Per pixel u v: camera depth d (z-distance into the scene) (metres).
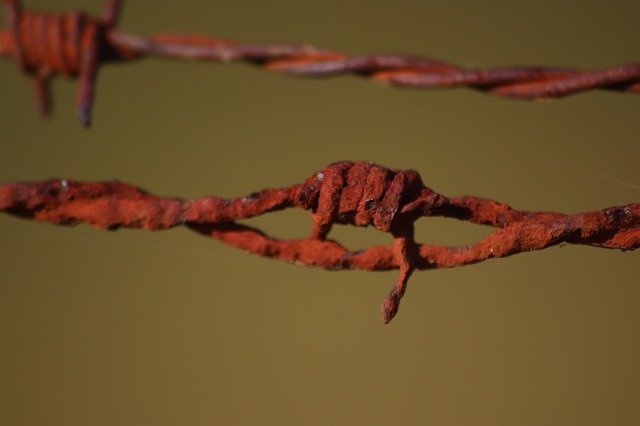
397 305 0.35
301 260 0.36
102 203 0.36
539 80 0.36
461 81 0.36
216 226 0.36
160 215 0.35
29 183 0.35
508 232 0.35
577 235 0.35
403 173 0.35
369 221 0.35
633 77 0.36
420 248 0.36
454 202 0.35
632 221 0.35
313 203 0.35
